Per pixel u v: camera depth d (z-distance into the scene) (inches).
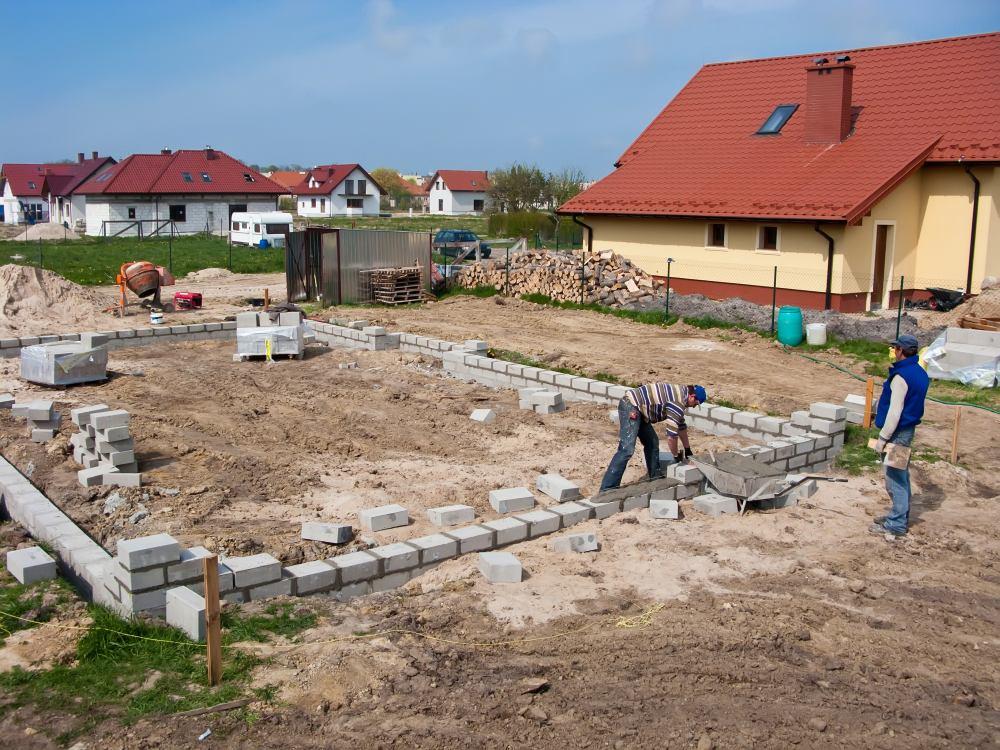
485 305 965.2
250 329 671.8
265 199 2333.9
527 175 2829.7
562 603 273.9
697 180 993.5
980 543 332.8
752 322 789.9
